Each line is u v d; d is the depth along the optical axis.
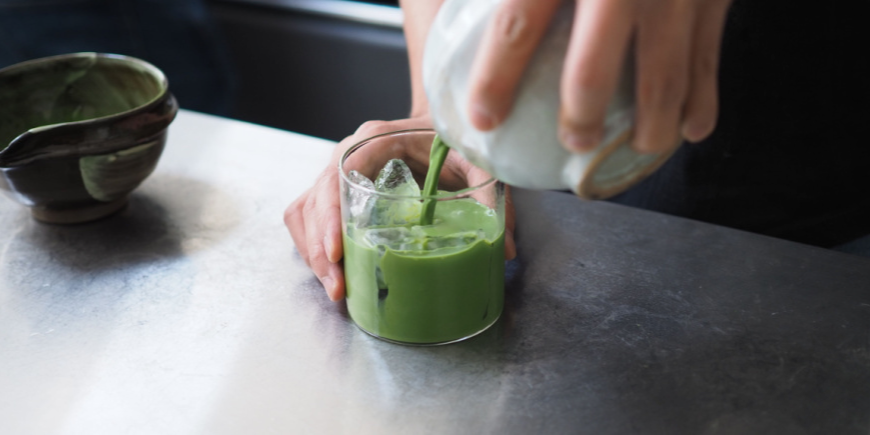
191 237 0.72
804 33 0.77
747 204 0.83
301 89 1.44
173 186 0.78
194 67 1.41
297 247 0.69
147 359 0.62
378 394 0.59
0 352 0.62
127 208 0.76
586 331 0.63
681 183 0.85
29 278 0.69
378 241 0.60
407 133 0.64
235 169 0.80
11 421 0.58
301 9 1.35
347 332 0.63
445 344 0.62
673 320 0.63
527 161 0.52
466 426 0.57
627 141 0.51
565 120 0.49
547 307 0.65
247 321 0.64
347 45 1.34
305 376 0.60
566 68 0.48
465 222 0.62
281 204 0.76
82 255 0.71
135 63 0.76
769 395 0.58
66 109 0.78
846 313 0.63
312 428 0.57
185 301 0.66
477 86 0.50
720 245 0.70
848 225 0.83
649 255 0.69
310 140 0.85
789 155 0.81
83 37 1.30
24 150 0.68
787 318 0.63
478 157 0.54
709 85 0.50
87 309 0.66
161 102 0.72
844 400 0.58
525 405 0.58
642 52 0.48
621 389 0.59
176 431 0.57
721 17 0.49
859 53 0.77
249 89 1.49
